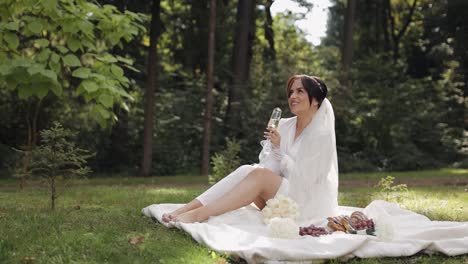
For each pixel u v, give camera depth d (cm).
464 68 2283
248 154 1592
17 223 410
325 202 429
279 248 317
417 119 1881
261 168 428
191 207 427
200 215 412
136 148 1717
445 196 738
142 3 1392
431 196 736
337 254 323
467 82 2300
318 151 421
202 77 1792
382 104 1758
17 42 521
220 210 416
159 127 1736
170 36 1838
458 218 511
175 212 425
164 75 1853
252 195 421
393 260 336
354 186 1055
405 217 442
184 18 1802
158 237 369
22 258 296
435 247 348
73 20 523
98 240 335
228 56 1903
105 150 1656
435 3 2298
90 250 319
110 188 845
